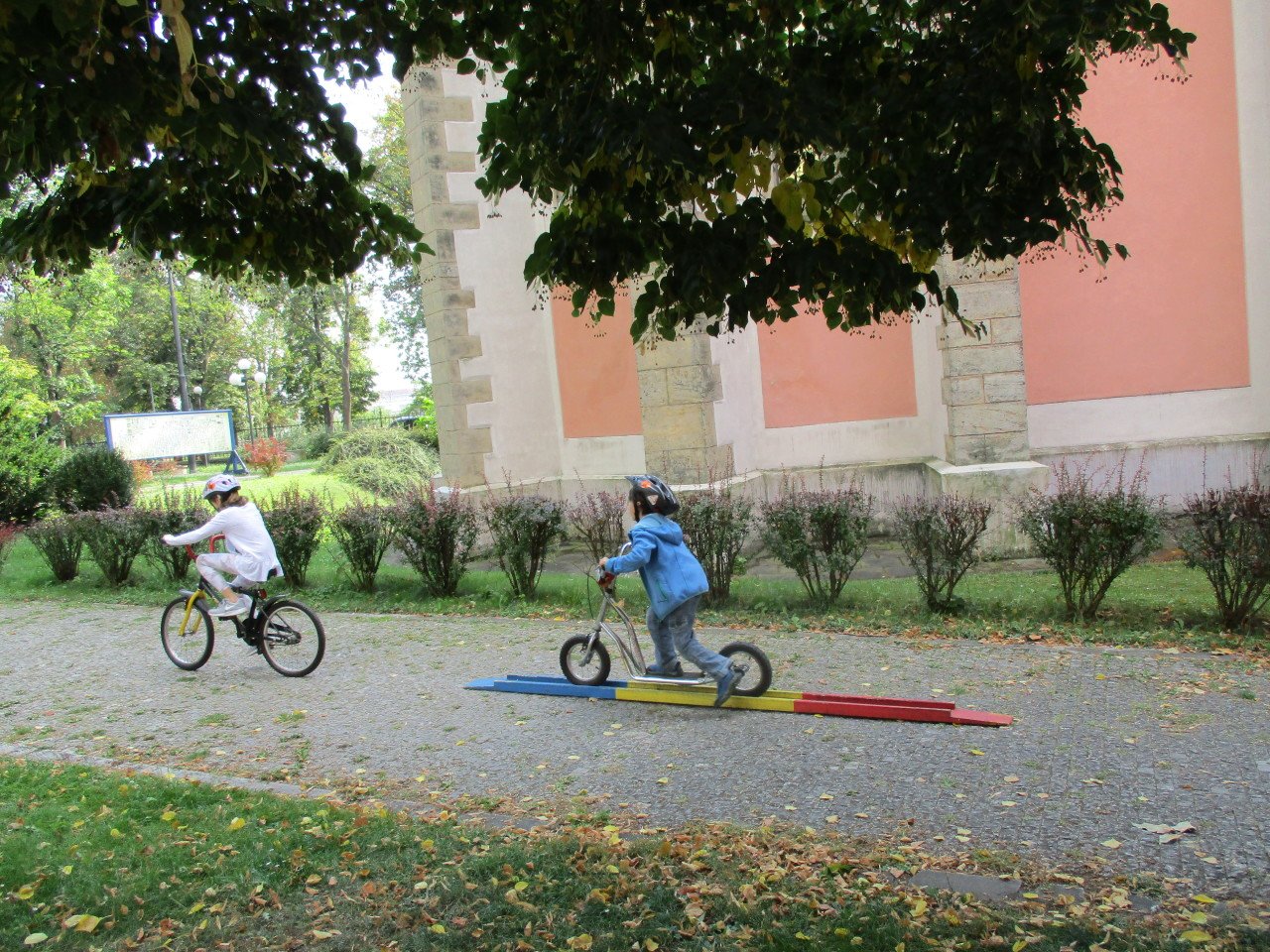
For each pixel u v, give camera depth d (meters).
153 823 4.60
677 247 3.48
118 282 32.47
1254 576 6.95
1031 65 3.12
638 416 13.09
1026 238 3.21
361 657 8.12
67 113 3.02
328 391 56.78
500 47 4.17
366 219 4.27
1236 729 5.11
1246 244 10.98
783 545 8.57
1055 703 5.75
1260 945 3.02
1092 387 11.30
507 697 6.72
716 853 4.00
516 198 13.65
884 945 3.13
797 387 12.52
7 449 17.75
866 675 6.60
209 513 12.46
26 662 8.80
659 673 6.23
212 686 7.54
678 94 3.67
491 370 13.58
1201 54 10.88
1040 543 7.71
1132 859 3.77
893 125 3.33
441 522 10.29
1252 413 11.11
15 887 3.87
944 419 11.27
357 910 3.56
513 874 3.81
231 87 3.26
